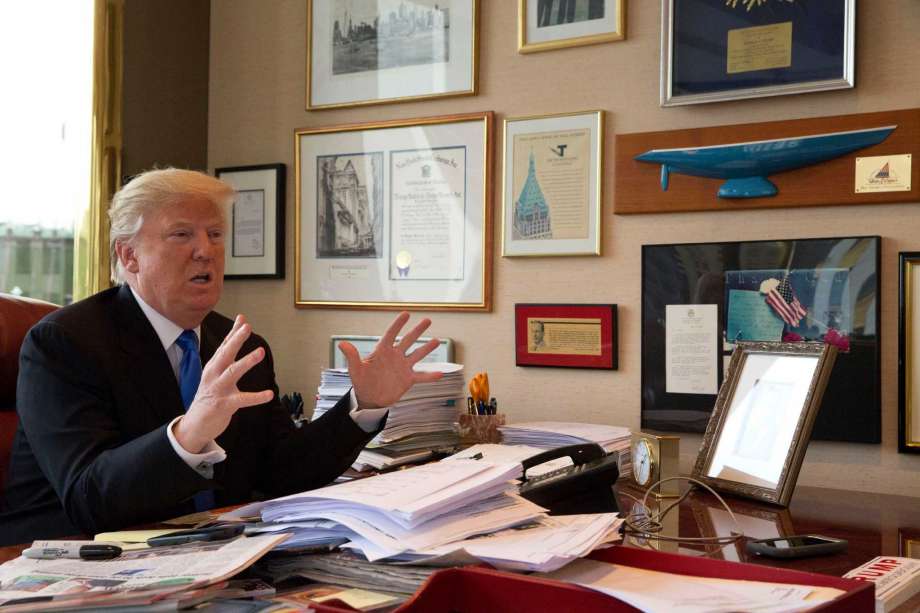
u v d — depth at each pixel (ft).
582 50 7.78
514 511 4.01
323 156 9.02
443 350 8.38
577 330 7.75
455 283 8.34
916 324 6.46
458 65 8.32
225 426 4.45
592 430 6.88
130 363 5.71
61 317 5.61
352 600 3.31
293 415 7.98
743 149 6.92
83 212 8.55
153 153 9.05
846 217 6.75
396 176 8.64
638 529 4.95
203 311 6.01
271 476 6.37
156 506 4.56
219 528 3.93
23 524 5.53
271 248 9.26
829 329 6.73
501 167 8.14
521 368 8.05
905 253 6.48
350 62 8.86
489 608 3.18
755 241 7.02
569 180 7.79
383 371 5.91
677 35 7.29
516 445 6.96
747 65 7.02
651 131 7.47
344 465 6.15
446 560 3.44
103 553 3.67
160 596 3.05
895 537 4.97
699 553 4.51
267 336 9.37
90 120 8.46
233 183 9.48
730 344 7.11
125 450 4.65
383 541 3.48
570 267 7.83
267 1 9.38
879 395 6.56
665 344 7.36
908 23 6.52
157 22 9.07
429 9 8.46
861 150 6.62
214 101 9.68
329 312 9.04
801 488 6.64
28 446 5.72
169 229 5.77
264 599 3.32
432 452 7.25
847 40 6.65
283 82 9.30
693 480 5.50
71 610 3.04
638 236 7.54
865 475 6.64
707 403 7.18
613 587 3.25
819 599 2.98
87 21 8.57
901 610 3.64
